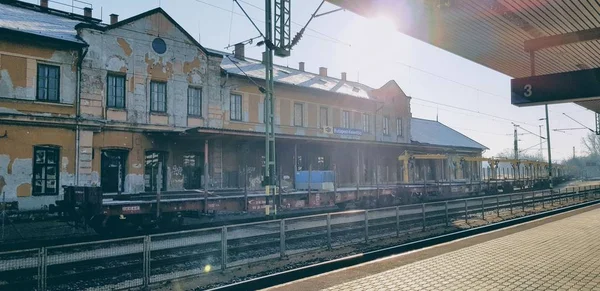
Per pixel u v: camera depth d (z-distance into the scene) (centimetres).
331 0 875
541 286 733
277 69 3556
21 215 1816
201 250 1038
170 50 2453
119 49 2253
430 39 1064
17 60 1950
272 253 1098
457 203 1861
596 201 2984
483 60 1230
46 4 2702
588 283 749
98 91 2170
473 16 905
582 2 828
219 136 2264
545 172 6347
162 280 869
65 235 1488
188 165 2517
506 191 4322
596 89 744
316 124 3384
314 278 805
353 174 3656
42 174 2003
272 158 1700
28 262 787
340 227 1303
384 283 762
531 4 838
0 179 1875
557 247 1123
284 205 1967
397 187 2745
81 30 2136
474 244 1191
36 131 1983
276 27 1672
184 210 1612
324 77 4078
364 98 3816
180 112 2481
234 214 2077
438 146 4284
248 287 798
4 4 2459
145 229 1541
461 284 751
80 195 1496
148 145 2341
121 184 2261
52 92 2055
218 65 2694
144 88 2338
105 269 894
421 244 1228
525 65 1279
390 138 4153
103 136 2186
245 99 2869
